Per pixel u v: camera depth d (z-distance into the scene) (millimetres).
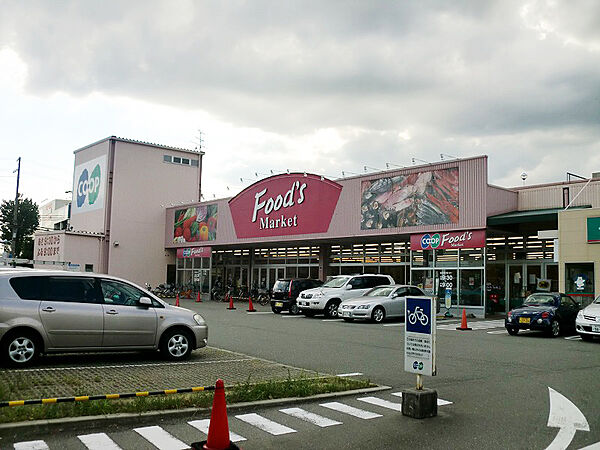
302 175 30766
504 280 25016
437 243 24438
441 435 6199
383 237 28016
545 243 23750
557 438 6145
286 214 31531
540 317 16766
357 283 23453
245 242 34312
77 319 9719
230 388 8070
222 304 31828
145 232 42219
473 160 23547
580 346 14500
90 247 39812
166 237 42844
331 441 5957
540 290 23547
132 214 41750
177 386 8180
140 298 10508
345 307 20766
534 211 24109
